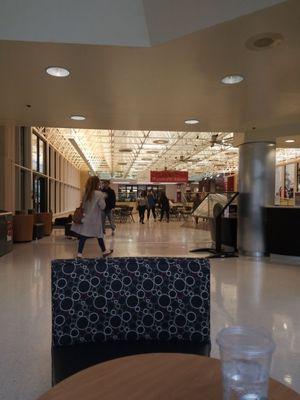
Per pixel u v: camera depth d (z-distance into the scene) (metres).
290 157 16.88
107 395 0.94
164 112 5.00
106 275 1.68
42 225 8.82
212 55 3.05
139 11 2.78
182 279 1.70
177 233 10.34
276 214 6.00
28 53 3.02
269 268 5.21
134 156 20.31
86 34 2.80
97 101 4.48
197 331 1.66
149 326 1.66
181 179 23.59
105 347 1.58
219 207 6.72
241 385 0.82
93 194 5.47
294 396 0.93
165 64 3.25
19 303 3.44
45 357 2.33
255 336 0.96
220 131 6.34
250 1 2.34
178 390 0.96
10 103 4.62
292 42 2.80
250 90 3.97
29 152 10.08
